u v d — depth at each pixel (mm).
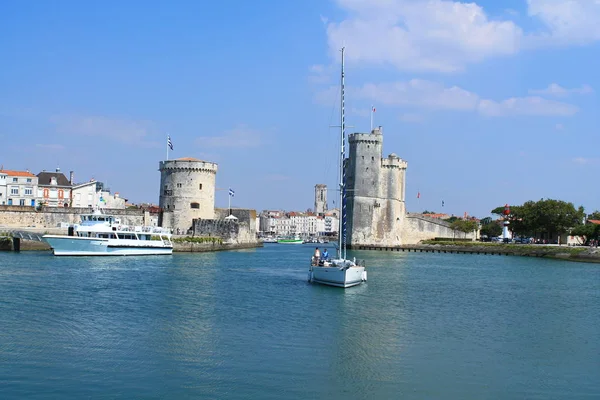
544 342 38344
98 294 52031
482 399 27625
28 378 28750
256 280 66375
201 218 130500
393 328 41438
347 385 29031
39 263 76312
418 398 27594
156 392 27453
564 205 149125
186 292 55125
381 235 156125
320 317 44625
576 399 27859
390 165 157000
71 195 144125
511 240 170375
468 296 58344
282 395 27516
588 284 71312
